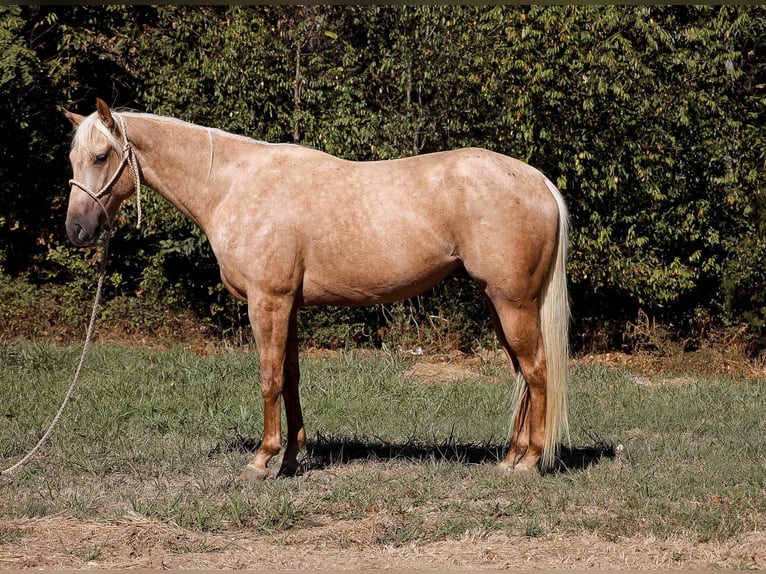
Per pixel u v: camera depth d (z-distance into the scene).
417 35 13.22
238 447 7.22
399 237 5.95
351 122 13.29
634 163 12.98
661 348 13.34
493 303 6.00
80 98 15.99
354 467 6.68
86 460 6.72
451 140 13.52
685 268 13.70
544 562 4.69
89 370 10.55
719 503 5.64
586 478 6.18
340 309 14.19
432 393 9.75
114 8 15.34
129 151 6.24
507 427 8.05
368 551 4.86
